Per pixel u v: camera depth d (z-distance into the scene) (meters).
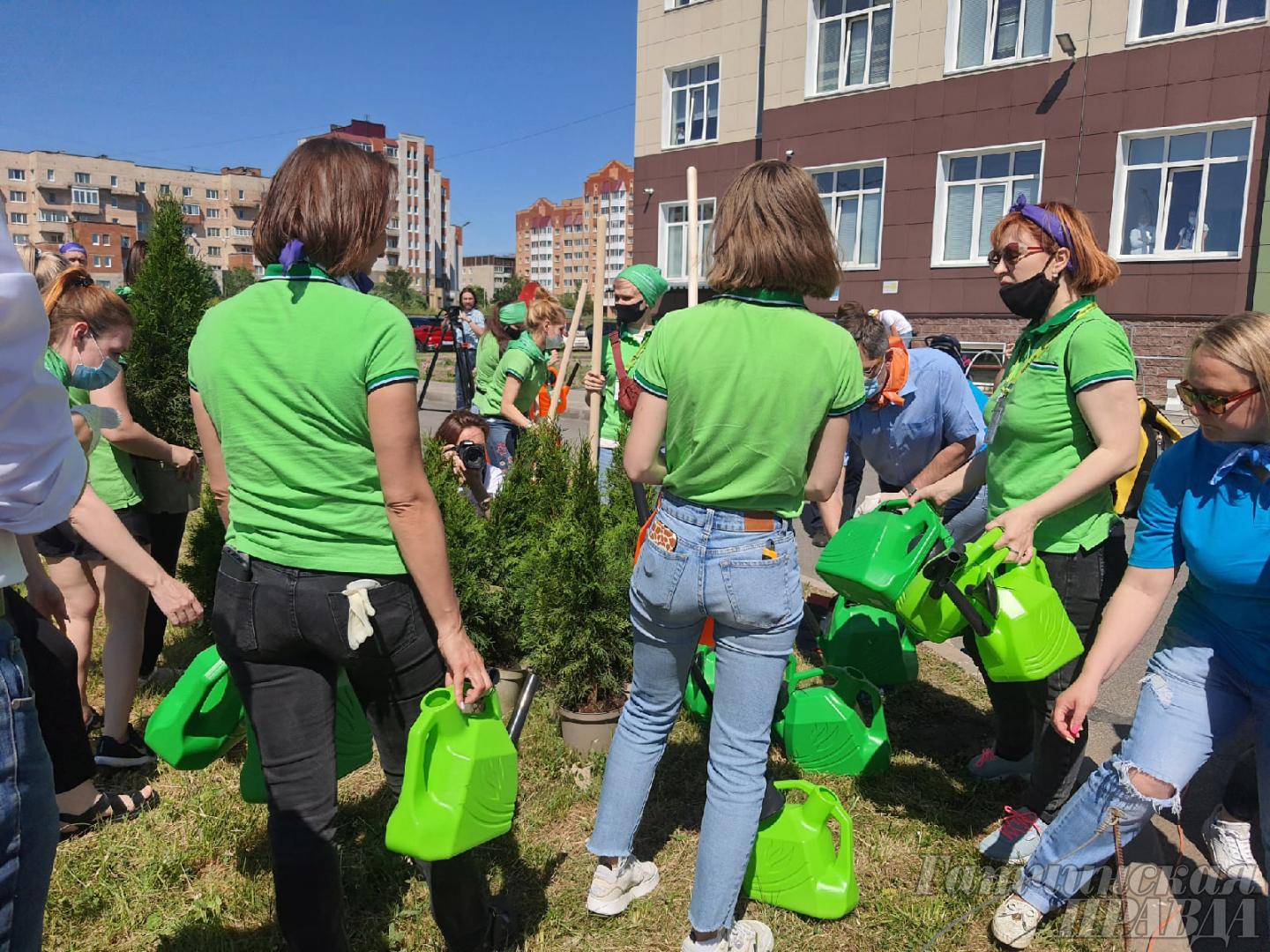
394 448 1.81
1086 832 2.33
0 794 1.24
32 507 1.30
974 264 18.25
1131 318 16.45
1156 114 15.73
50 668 2.69
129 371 3.89
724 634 2.23
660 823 3.06
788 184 2.08
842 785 3.34
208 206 115.31
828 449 2.18
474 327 13.03
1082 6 16.30
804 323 2.08
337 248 1.88
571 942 2.46
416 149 124.62
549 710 3.78
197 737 2.40
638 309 5.34
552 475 4.22
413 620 1.98
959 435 3.73
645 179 24.23
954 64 18.16
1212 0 15.20
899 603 2.64
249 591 1.91
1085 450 2.61
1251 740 3.53
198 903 2.59
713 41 22.16
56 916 2.54
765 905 2.64
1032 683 2.80
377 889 2.71
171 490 3.63
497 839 2.94
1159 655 2.36
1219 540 2.13
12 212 104.88
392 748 2.12
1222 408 2.04
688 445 2.13
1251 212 15.02
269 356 1.82
